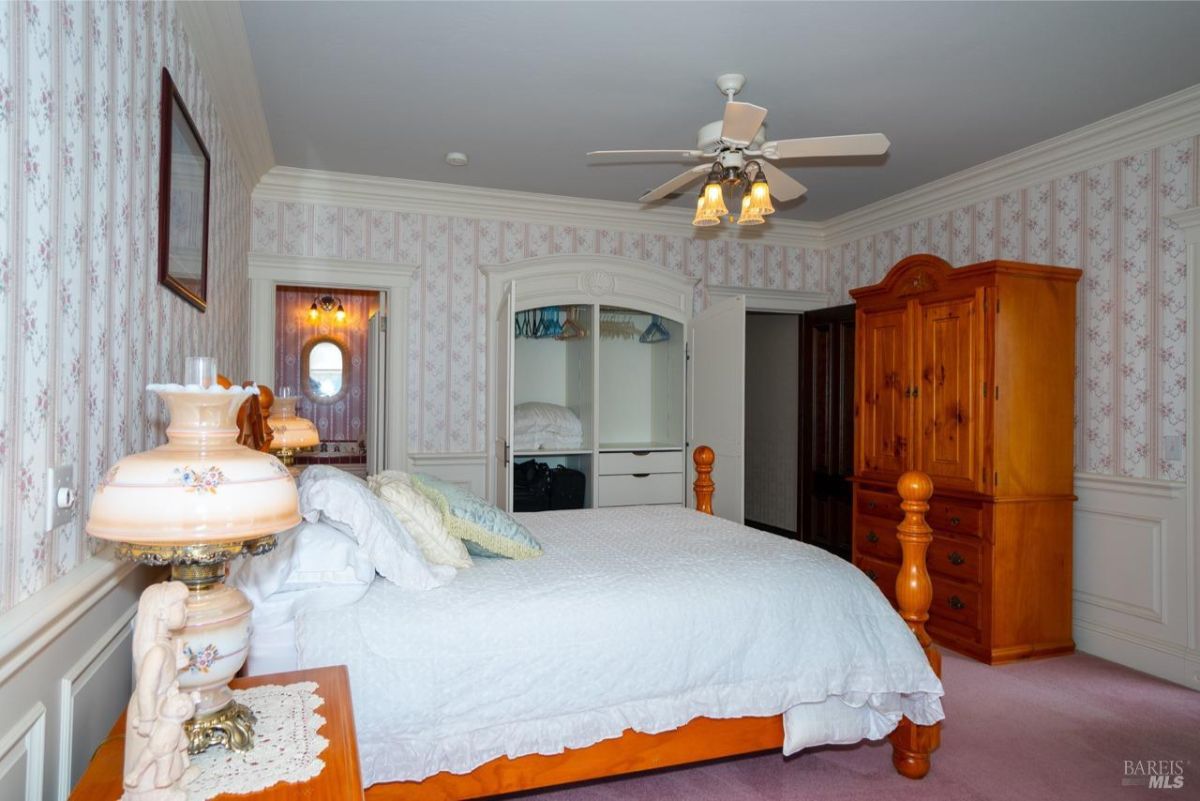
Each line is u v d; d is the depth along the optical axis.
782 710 2.04
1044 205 3.82
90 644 1.39
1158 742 2.57
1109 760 2.44
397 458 4.45
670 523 2.93
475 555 2.31
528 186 4.47
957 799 2.19
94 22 1.40
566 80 3.01
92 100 1.40
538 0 2.39
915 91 3.10
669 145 3.78
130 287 1.65
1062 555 3.52
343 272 4.32
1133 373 3.39
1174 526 3.20
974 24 2.54
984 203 4.18
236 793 1.03
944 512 3.67
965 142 3.71
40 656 1.16
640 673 1.91
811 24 2.54
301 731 1.22
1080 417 3.63
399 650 1.74
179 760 1.01
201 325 2.57
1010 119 3.41
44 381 1.19
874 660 2.12
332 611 1.78
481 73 2.95
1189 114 3.13
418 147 3.81
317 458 7.20
